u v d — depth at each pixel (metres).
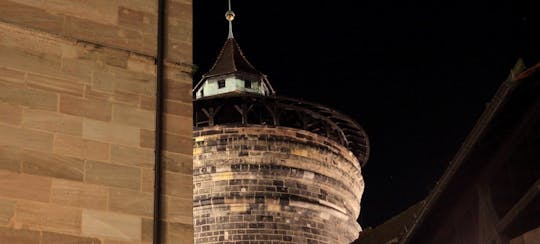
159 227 13.38
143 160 13.73
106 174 13.32
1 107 12.98
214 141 47.81
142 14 14.98
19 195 12.55
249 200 46.69
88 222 12.85
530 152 12.45
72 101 13.59
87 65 13.99
